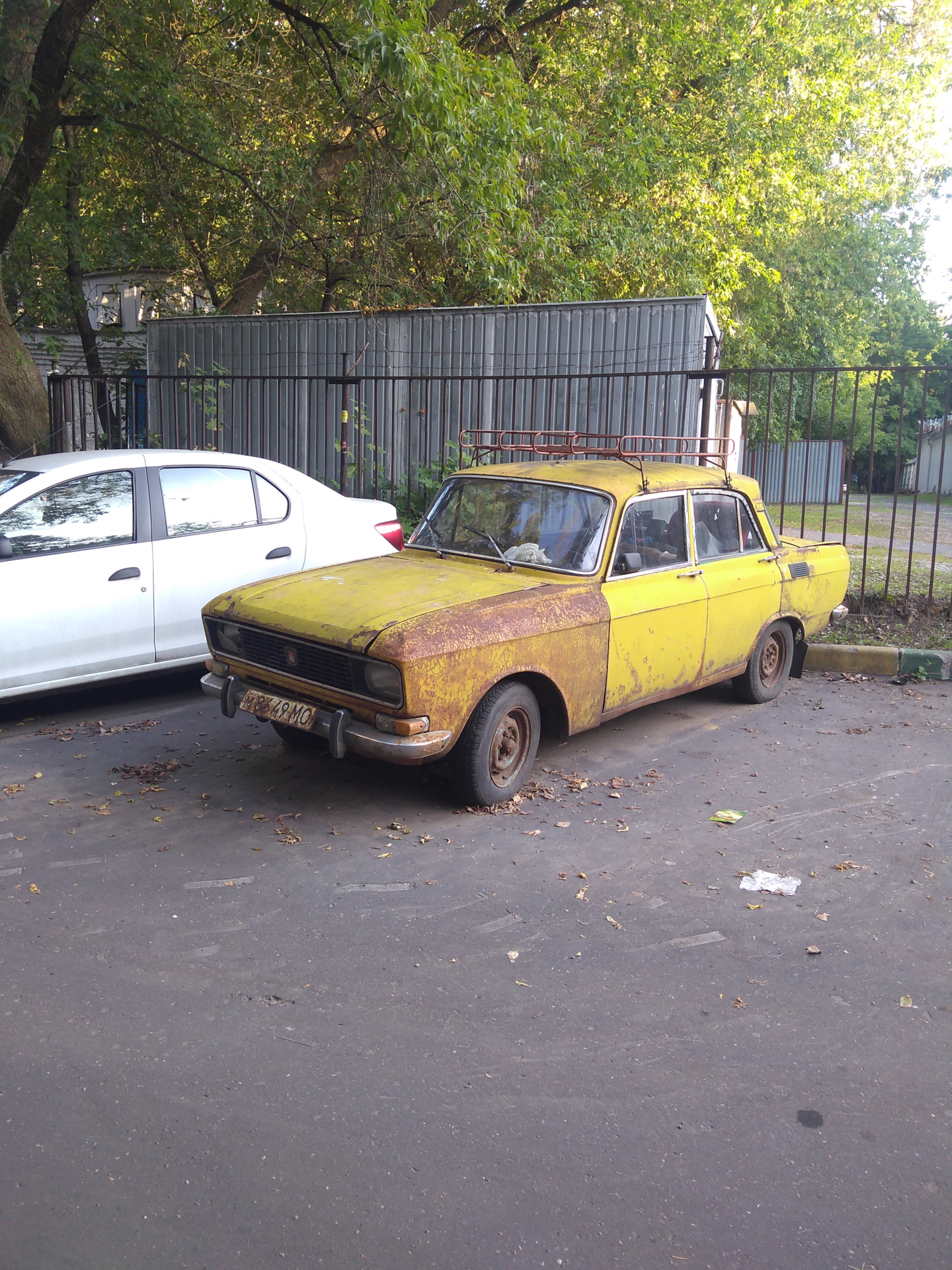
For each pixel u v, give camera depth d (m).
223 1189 2.55
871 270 28.33
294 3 12.92
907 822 5.03
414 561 5.89
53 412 12.83
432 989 3.47
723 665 6.44
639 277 17.86
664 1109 2.89
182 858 4.47
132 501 6.57
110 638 6.38
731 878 4.38
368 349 13.16
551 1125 2.81
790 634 7.15
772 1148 2.73
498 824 4.91
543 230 14.21
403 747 4.51
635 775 5.63
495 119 11.04
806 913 4.07
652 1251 2.38
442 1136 2.76
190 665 6.85
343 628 4.69
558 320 12.01
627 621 5.52
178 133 14.16
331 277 16.42
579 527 5.63
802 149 20.48
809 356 27.92
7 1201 2.49
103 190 17.70
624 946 3.79
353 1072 3.03
